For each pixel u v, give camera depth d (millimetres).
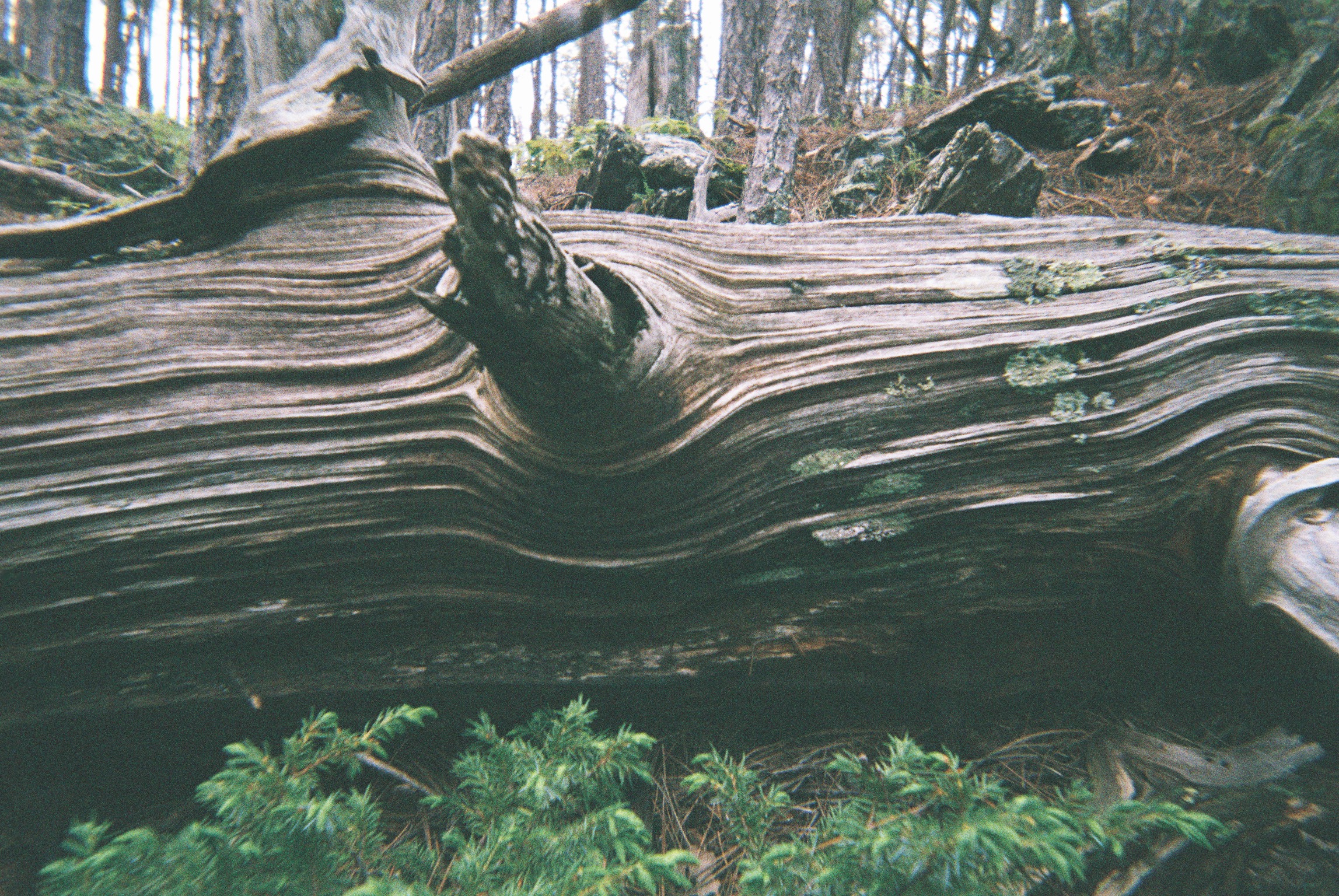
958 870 1191
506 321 1551
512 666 2086
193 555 1918
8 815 2016
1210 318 2006
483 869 1366
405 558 2025
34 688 1926
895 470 1961
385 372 2066
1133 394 1965
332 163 2287
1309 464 1831
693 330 2014
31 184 3271
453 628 2102
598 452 1916
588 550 2008
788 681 2150
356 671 2059
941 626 2090
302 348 2076
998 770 2072
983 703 2213
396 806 2107
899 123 5547
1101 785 1928
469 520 2010
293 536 1957
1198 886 1688
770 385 1978
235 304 2105
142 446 1931
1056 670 2184
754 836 1579
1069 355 1994
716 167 5086
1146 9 6984
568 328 1646
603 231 2217
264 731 2121
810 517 1986
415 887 1195
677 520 1983
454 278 2061
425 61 6496
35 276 2096
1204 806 1770
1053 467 1959
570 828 1413
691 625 2102
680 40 10445
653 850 1979
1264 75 5660
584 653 2102
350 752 1586
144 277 2117
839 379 1996
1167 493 1924
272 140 2184
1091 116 4879
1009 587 2035
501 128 8148
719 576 2055
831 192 4578
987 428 1962
